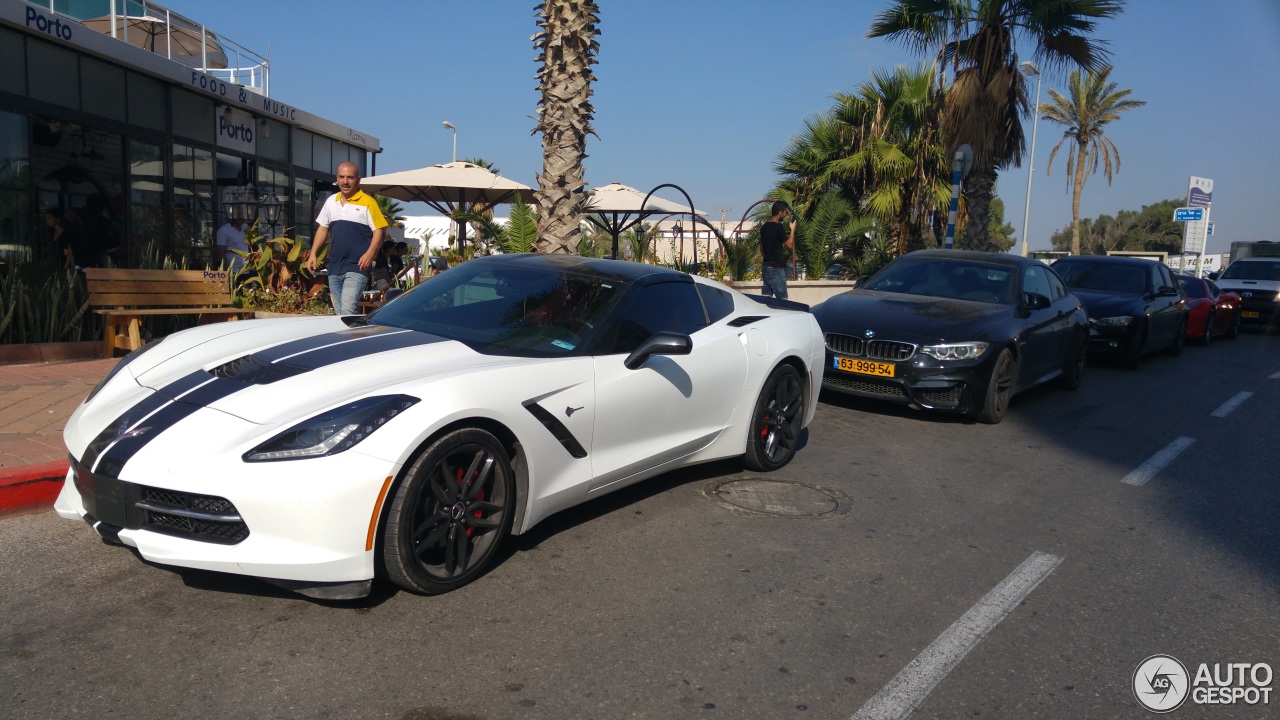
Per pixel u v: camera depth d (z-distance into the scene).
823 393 8.14
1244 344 15.88
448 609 3.21
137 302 7.45
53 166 10.16
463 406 3.20
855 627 3.26
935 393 6.86
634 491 4.80
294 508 2.83
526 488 3.54
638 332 4.25
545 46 8.67
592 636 3.07
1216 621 3.49
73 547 3.59
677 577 3.64
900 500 4.94
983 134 15.81
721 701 2.69
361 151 18.00
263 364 3.46
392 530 3.04
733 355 4.79
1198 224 27.50
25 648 2.79
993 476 5.58
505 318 4.09
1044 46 15.43
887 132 21.08
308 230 15.98
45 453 4.27
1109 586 3.80
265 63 14.80
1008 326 7.23
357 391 3.15
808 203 21.05
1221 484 5.64
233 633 2.95
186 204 12.53
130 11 12.98
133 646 2.83
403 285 9.98
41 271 7.89
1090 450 6.46
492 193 14.42
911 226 21.28
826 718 2.63
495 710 2.57
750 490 4.95
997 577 3.84
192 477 2.84
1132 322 10.90
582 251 14.52
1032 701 2.79
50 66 9.98
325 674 2.72
